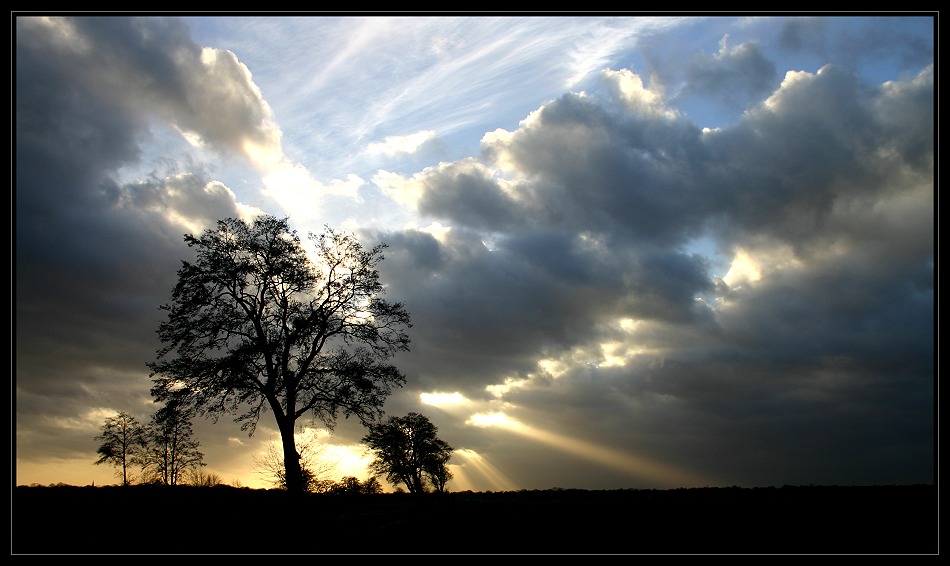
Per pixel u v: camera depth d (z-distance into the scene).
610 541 24.67
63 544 22.88
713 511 29.55
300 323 35.62
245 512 30.47
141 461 54.62
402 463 64.81
